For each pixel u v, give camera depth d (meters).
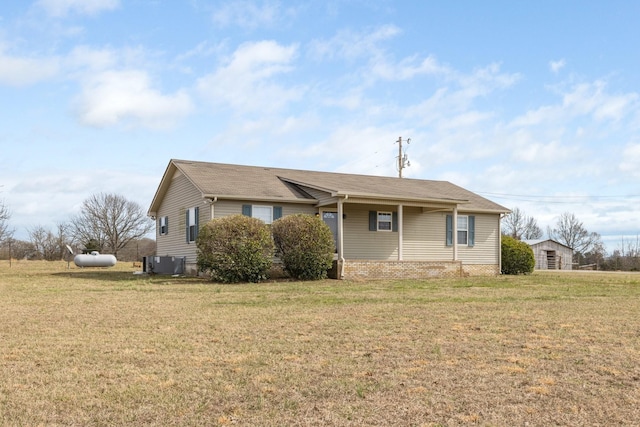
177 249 23.31
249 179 22.17
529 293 14.54
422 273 21.02
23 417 4.47
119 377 5.65
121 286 16.22
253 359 6.41
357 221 22.67
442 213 24.41
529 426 4.32
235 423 4.36
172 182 24.25
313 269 18.83
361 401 4.88
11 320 9.34
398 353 6.74
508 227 74.25
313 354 6.68
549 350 6.95
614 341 7.54
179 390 5.20
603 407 4.77
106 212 58.62
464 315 9.98
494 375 5.74
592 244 69.12
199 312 10.37
